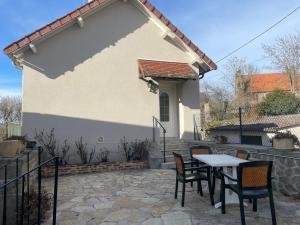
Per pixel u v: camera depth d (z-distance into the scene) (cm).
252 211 505
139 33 1111
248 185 432
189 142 1083
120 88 1064
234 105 3025
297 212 495
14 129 1304
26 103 950
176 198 599
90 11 1019
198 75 1166
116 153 1039
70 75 1005
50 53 985
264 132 1265
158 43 1133
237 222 454
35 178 684
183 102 1158
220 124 1816
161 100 1192
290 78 2662
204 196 614
